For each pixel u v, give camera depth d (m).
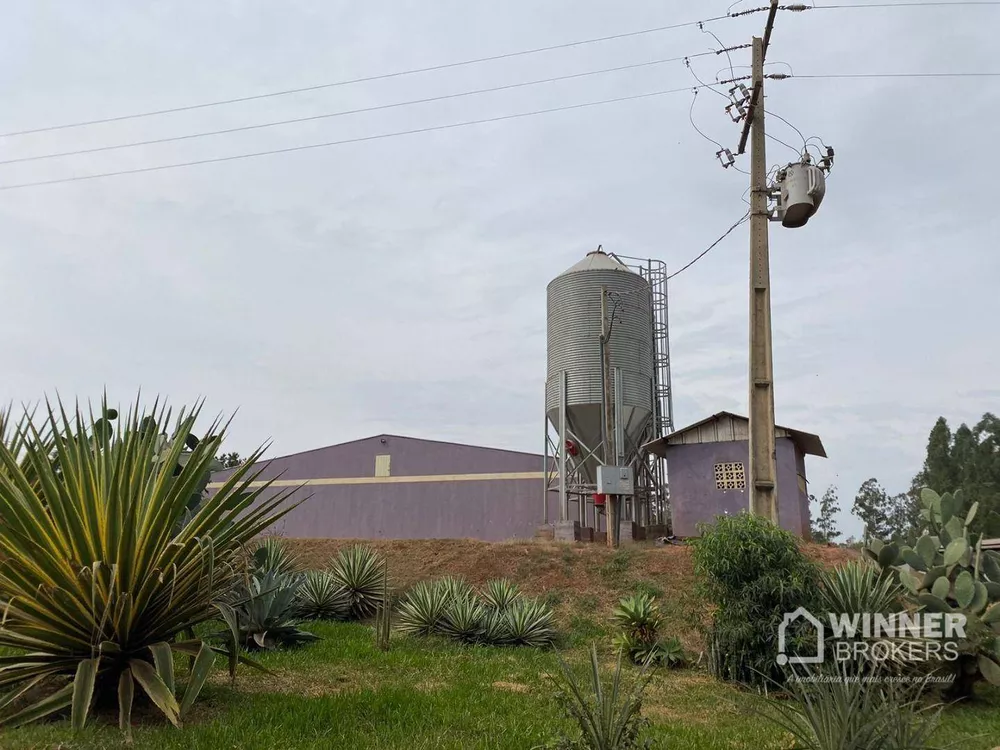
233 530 7.08
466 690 8.66
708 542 10.48
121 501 6.34
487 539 27.77
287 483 30.27
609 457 19.08
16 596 5.95
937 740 7.26
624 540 19.64
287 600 10.92
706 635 11.16
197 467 6.89
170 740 5.82
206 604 7.05
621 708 5.85
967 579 9.36
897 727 5.24
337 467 30.02
